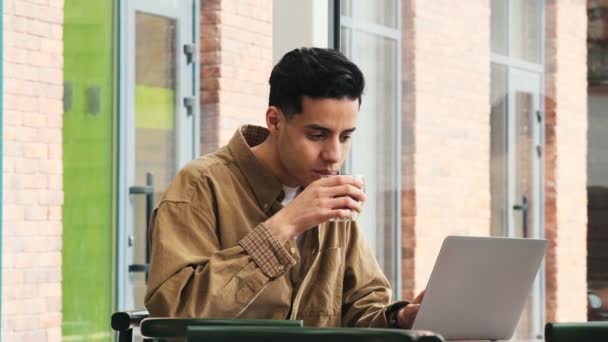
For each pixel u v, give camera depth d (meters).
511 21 5.17
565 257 5.13
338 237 2.49
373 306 2.47
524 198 5.16
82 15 5.23
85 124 5.23
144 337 1.96
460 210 5.14
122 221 5.43
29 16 4.93
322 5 4.06
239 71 5.89
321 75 2.24
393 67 5.00
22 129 4.88
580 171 5.10
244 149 2.36
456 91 5.13
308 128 2.25
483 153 5.16
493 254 2.24
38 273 4.95
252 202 2.33
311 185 2.24
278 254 2.20
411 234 5.06
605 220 5.07
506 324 2.37
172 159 5.75
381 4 4.96
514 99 5.18
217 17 5.88
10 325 4.82
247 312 2.28
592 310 5.10
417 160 5.07
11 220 4.81
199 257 2.22
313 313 2.42
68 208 5.12
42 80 4.99
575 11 5.08
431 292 2.20
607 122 5.06
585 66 5.08
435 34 5.11
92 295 5.23
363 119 4.97
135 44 5.55
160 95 5.70
